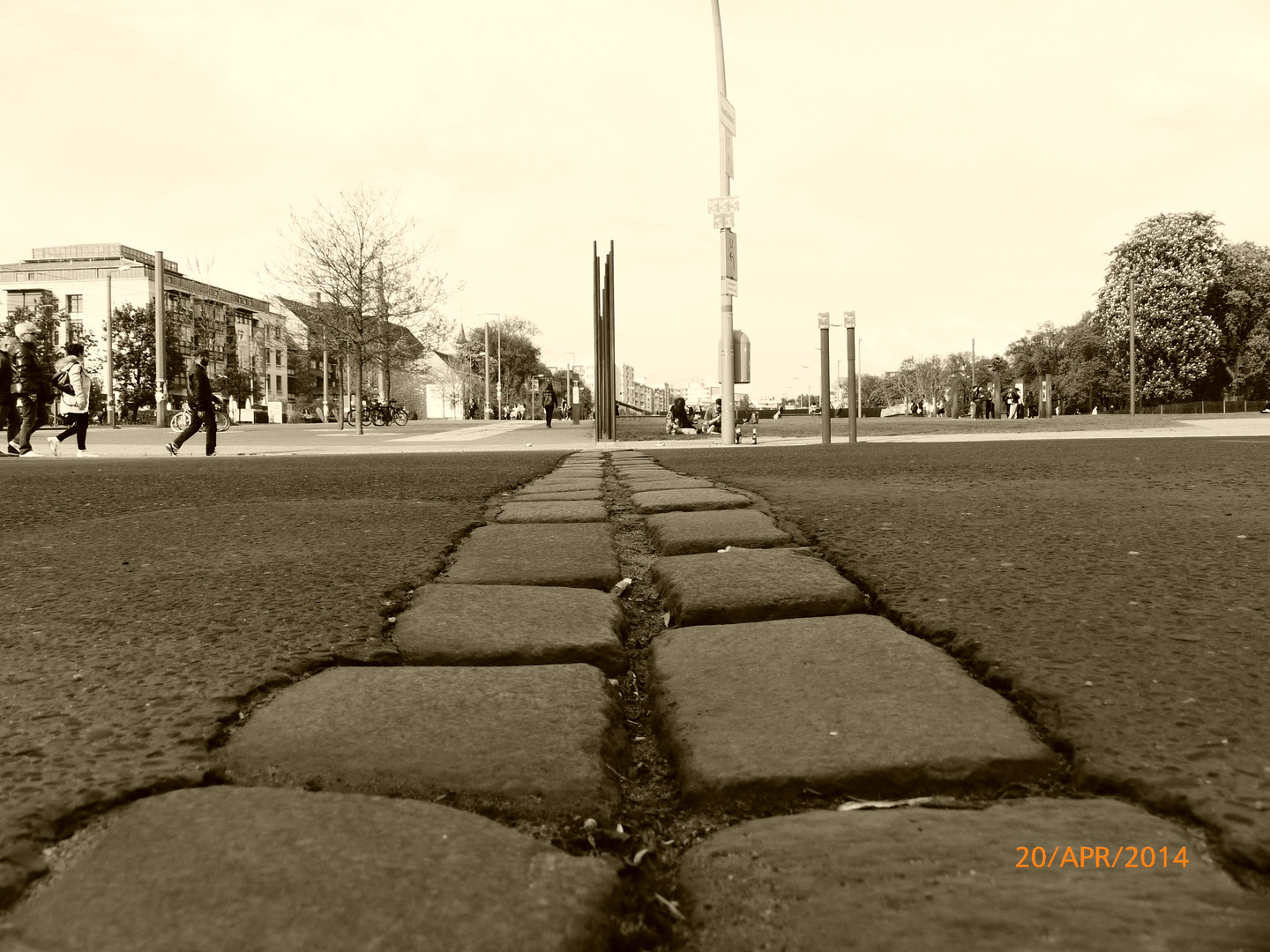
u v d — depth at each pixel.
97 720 1.74
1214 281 58.47
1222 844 1.18
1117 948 0.95
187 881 1.08
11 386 16.78
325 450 17.80
